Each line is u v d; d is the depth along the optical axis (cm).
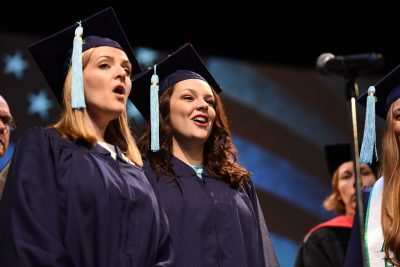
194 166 405
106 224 320
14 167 324
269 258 398
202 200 382
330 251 533
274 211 709
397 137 411
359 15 776
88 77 353
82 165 329
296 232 710
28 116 621
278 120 738
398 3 773
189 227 372
